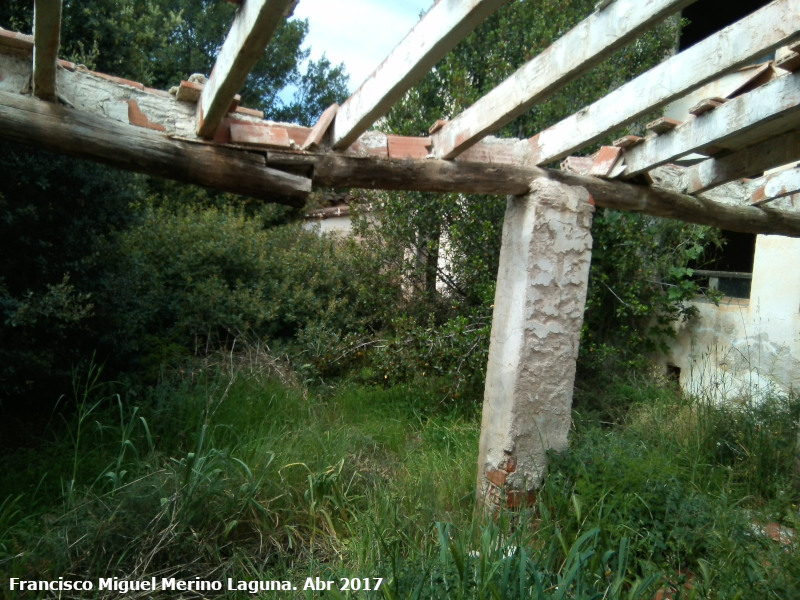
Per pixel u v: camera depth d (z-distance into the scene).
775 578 2.74
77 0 5.51
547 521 3.28
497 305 4.16
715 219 4.46
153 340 5.97
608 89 7.36
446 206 6.75
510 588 2.47
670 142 3.70
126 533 2.96
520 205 3.98
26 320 4.16
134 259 5.65
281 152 3.17
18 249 4.49
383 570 2.73
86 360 4.91
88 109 2.84
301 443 4.20
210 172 3.01
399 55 2.57
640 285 6.64
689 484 3.90
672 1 2.24
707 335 6.55
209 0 15.22
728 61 2.63
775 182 4.30
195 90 2.97
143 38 8.13
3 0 4.95
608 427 5.62
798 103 2.92
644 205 4.19
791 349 5.67
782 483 4.09
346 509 3.60
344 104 3.17
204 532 3.11
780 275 5.84
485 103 3.25
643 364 6.75
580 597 2.42
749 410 4.98
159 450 4.18
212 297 6.62
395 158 3.50
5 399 4.67
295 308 7.21
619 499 3.36
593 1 7.74
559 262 3.90
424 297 7.04
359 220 7.48
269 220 11.05
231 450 4.12
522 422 3.84
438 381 6.20
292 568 3.07
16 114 2.65
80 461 3.79
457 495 3.95
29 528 3.07
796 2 2.37
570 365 3.96
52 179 4.50
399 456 4.70
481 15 2.16
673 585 2.74
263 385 5.60
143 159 2.89
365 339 7.01
